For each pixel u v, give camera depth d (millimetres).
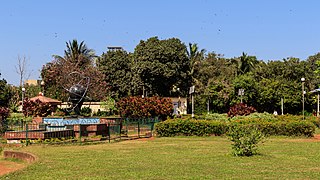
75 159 14625
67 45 59688
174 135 25875
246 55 66750
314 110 58000
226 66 64812
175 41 56344
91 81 51000
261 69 62062
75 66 53125
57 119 25734
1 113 30781
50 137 21141
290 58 61094
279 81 58344
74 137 22312
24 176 11172
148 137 25219
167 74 54344
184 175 11141
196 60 61594
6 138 21047
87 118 25469
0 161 15914
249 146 15469
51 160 14312
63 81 51062
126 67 57375
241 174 11344
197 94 58781
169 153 16562
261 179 10609
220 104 57594
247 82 56406
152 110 34750
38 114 33406
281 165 13133
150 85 55438
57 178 10852
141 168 12469
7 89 52438
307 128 25047
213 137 25125
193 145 19938
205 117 35812
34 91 57344
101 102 51188
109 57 57000
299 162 13867
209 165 13070
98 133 23719
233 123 25797
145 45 56219
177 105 54375
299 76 59625
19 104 52562
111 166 12922
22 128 24828
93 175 11250
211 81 59219
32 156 15328
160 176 11000
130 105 34344
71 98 26484
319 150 17516
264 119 28328
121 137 23844
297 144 20203
